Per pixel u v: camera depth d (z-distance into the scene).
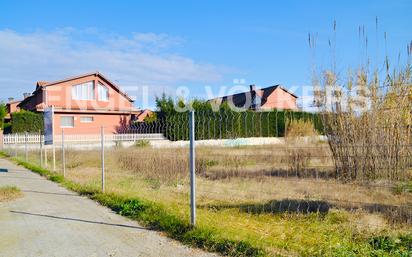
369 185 6.68
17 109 41.81
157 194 7.12
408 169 6.76
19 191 8.03
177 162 9.61
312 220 5.09
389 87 7.33
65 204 6.80
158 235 4.72
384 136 7.12
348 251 3.81
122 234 4.80
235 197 6.65
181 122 10.20
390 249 3.94
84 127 31.28
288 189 6.99
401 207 5.16
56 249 4.27
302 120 10.02
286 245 4.02
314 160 8.85
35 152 18.84
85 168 12.41
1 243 4.52
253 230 4.66
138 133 15.32
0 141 24.28
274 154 8.80
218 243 4.16
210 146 8.69
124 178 9.62
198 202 6.35
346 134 7.69
